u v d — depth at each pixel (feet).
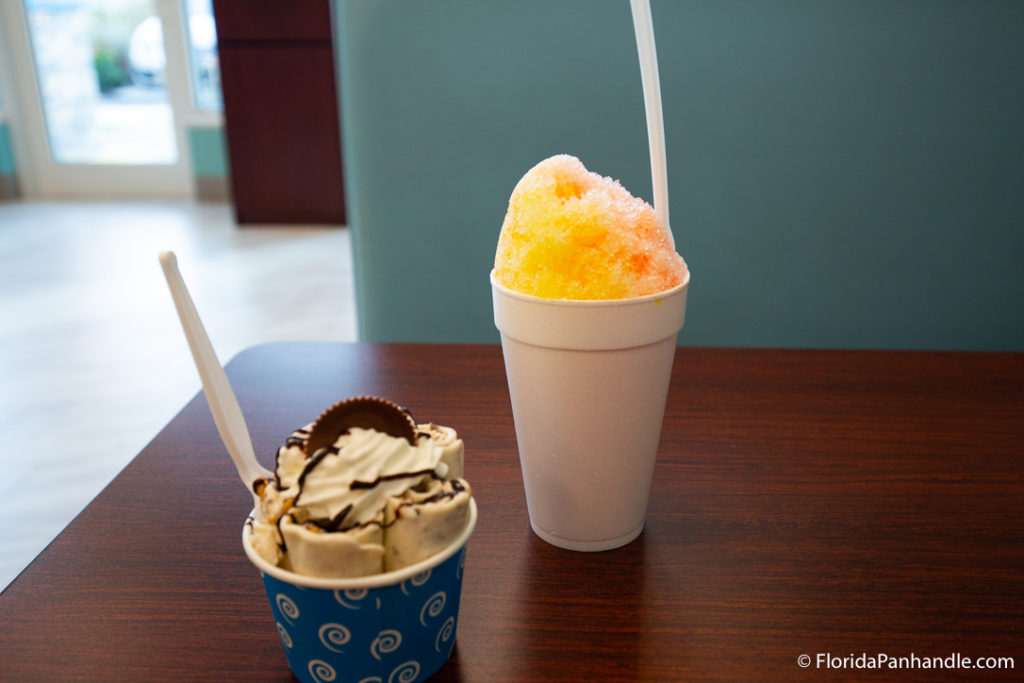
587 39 3.82
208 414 2.67
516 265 1.78
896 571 1.88
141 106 17.92
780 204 3.99
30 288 11.41
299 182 15.35
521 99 3.93
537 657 1.63
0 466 6.75
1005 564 1.90
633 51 3.82
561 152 3.99
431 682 1.56
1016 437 2.49
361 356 3.11
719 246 4.09
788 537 2.02
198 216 16.31
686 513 2.13
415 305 4.32
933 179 3.88
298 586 1.41
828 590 1.82
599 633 1.70
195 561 1.92
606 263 1.71
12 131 17.71
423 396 2.75
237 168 15.31
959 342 4.12
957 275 4.02
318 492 1.43
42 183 18.26
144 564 1.91
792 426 2.56
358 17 3.86
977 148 3.81
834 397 2.76
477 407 2.68
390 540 1.46
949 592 1.81
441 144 4.02
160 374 8.57
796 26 3.72
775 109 3.84
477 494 2.22
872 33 3.70
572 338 1.70
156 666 1.59
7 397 8.01
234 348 9.30
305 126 15.01
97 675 1.57
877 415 2.63
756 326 4.21
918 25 3.67
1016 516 2.09
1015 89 3.71
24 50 17.35
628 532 1.99
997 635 1.68
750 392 2.80
